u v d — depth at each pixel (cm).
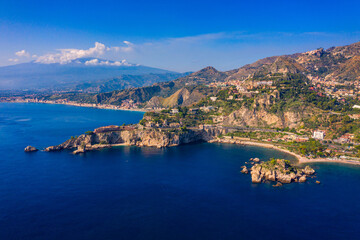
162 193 18325
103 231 13838
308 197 17788
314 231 13962
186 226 14288
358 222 14850
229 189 19012
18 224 14425
